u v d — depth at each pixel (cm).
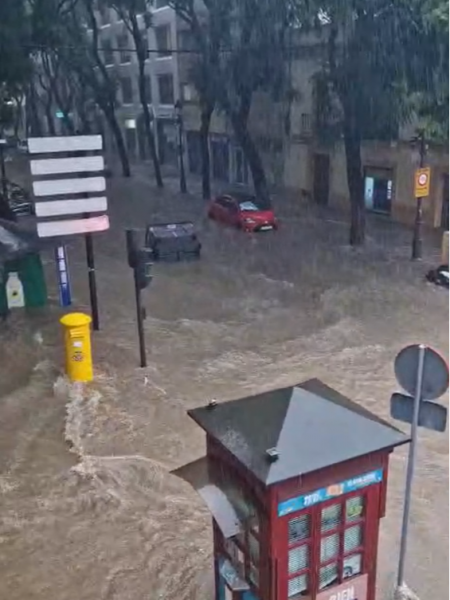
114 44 5059
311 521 493
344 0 1828
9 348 1285
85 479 849
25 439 959
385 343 1294
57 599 659
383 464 509
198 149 4138
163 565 699
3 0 2100
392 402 599
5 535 752
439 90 1859
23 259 1498
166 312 1510
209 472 525
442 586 662
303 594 512
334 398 550
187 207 2981
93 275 1364
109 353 1253
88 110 4878
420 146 1928
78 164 1223
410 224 2472
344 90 1997
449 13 1680
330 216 2705
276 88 2631
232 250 2116
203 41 2681
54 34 2561
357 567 532
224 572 543
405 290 1628
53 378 1153
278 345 1300
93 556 716
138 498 814
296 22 2328
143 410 1038
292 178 3209
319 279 1753
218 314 1492
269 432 492
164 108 4516
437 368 554
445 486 830
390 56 1888
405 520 616
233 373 1177
